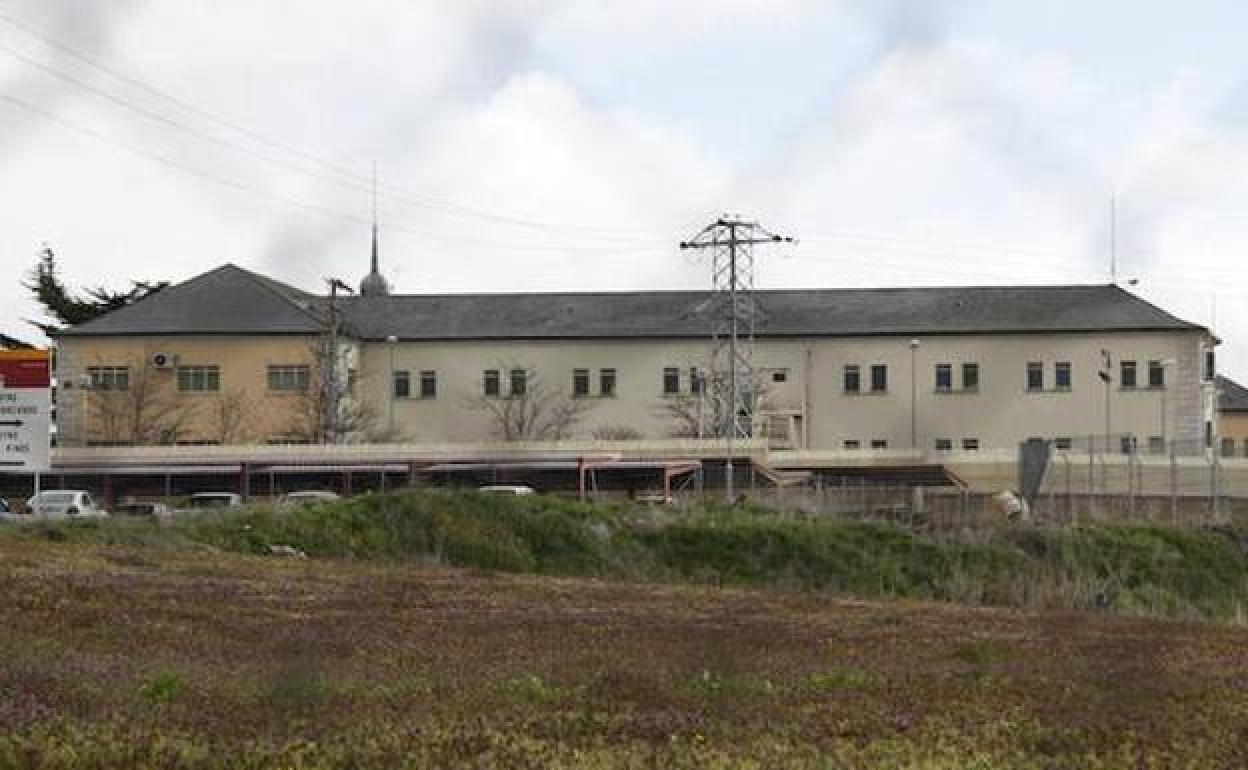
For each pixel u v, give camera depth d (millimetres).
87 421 102062
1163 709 14867
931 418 106812
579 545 46406
